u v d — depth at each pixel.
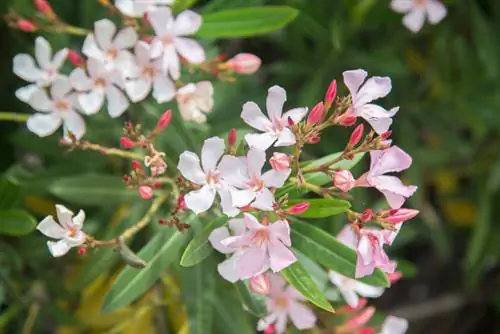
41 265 1.13
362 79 0.89
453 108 1.23
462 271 1.44
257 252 0.88
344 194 0.91
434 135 1.29
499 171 1.24
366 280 0.94
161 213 1.05
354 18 1.16
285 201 0.89
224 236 0.91
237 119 1.09
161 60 0.98
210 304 1.02
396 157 0.89
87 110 0.98
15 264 1.11
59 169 1.10
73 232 0.91
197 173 0.90
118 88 0.99
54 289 1.13
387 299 1.43
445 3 1.21
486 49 1.20
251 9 1.02
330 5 1.16
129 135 0.94
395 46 1.23
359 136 0.89
